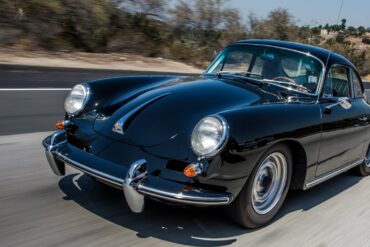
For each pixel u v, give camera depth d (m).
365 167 5.31
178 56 20.58
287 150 3.52
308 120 3.64
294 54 4.41
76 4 17.33
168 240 3.21
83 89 3.92
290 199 4.32
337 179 5.21
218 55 4.97
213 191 3.02
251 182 3.24
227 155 2.98
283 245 3.34
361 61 29.64
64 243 3.03
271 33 24.55
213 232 3.38
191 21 22.30
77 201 3.69
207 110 3.45
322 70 4.21
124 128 3.40
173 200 2.95
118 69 14.65
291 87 4.16
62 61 14.70
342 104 4.24
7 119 6.55
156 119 3.38
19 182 4.04
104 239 3.13
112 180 3.12
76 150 3.51
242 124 3.07
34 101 8.05
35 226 3.23
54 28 16.55
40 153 5.01
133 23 19.84
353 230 3.73
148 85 4.17
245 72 4.55
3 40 15.01
